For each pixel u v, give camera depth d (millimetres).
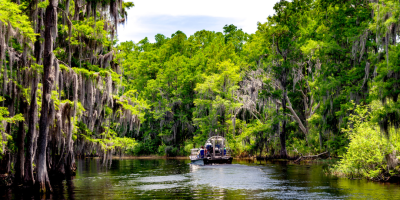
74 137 21031
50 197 14562
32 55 17188
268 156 45875
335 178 20438
